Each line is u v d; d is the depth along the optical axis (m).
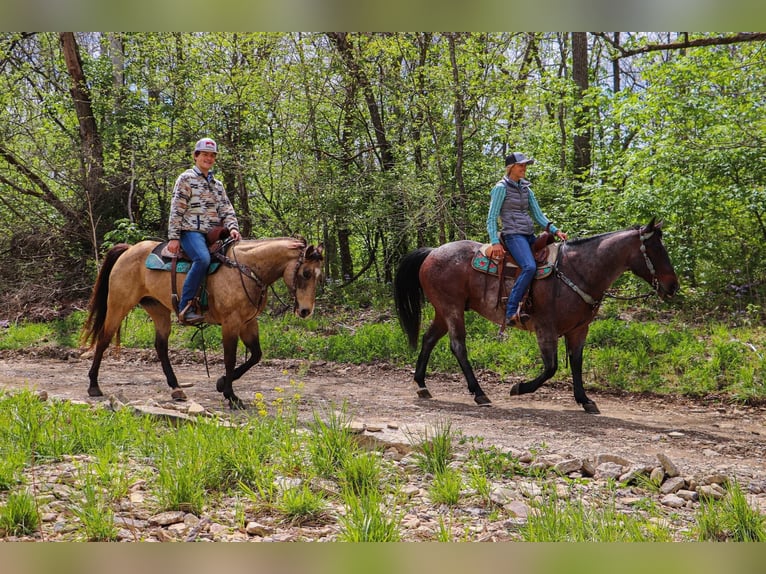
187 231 7.63
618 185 13.45
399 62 15.09
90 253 16.83
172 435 5.48
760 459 6.07
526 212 7.87
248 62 16.06
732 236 12.91
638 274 7.41
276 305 13.86
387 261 15.70
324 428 5.39
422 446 5.57
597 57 21.08
